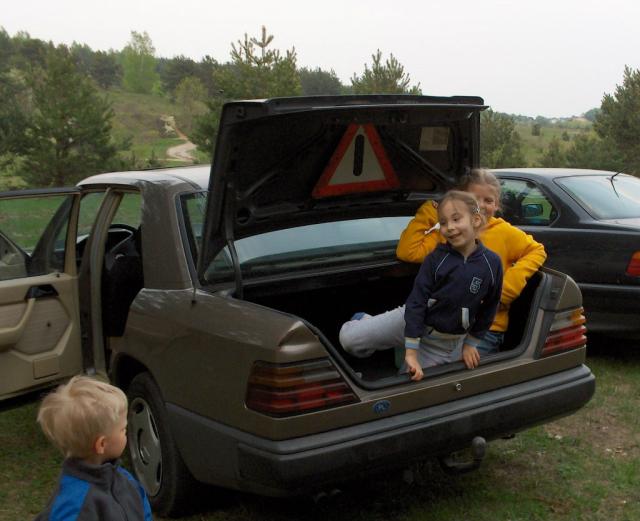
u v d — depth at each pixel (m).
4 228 4.12
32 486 4.10
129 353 3.78
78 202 4.38
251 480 3.03
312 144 3.63
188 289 3.58
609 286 5.96
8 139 23.20
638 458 4.40
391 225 4.59
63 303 4.37
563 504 3.85
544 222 6.48
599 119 24.70
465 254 3.40
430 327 3.49
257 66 19.80
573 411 3.74
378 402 3.09
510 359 3.53
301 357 2.96
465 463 3.37
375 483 4.06
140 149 68.75
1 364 4.09
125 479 2.20
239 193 3.61
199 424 3.27
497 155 24.78
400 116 3.59
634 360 6.33
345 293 4.47
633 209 6.48
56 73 23.73
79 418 2.03
